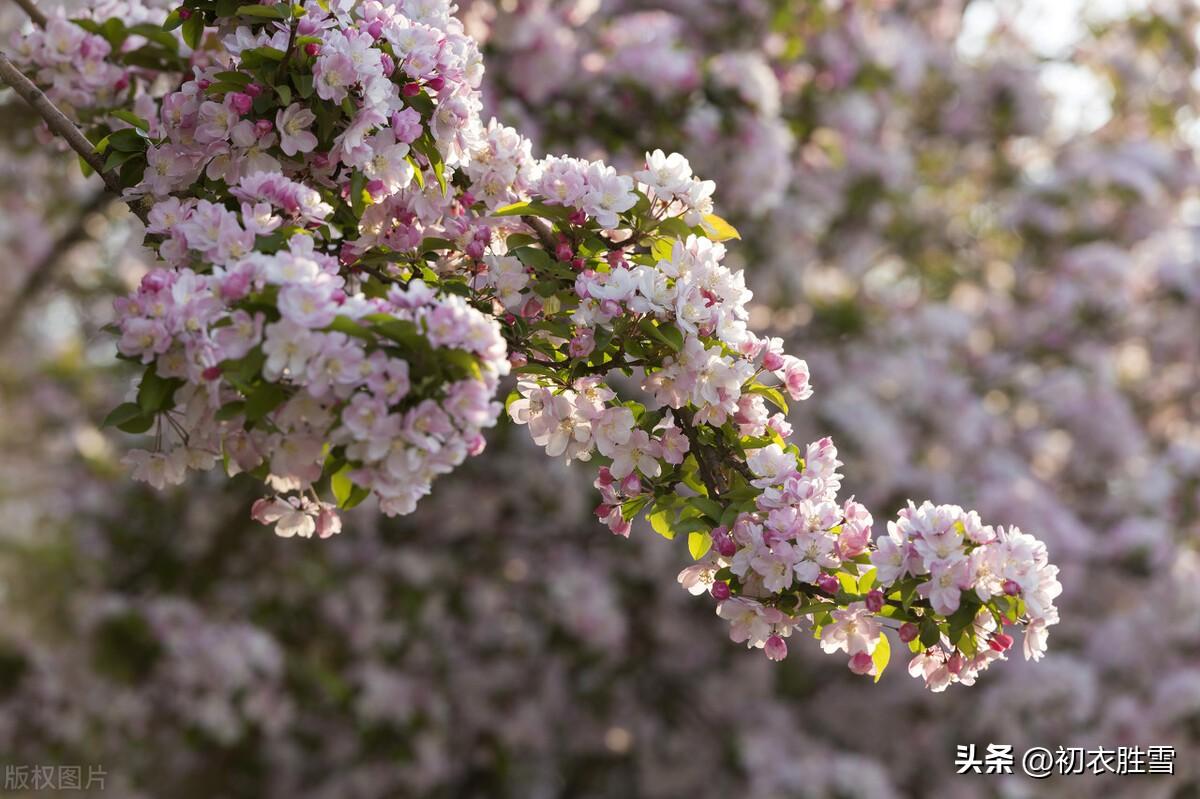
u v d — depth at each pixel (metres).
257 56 1.99
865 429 6.14
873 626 1.89
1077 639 6.41
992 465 6.80
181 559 6.20
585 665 6.56
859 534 1.87
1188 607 6.18
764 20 5.04
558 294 2.06
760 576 1.90
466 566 6.44
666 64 4.31
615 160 4.34
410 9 2.14
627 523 2.06
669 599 6.71
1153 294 7.43
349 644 6.25
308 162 2.07
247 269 1.66
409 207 2.13
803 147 5.50
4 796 5.46
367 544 6.43
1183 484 6.66
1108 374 7.19
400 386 1.59
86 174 2.62
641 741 6.86
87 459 6.66
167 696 5.52
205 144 2.03
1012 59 7.32
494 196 2.20
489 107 4.02
